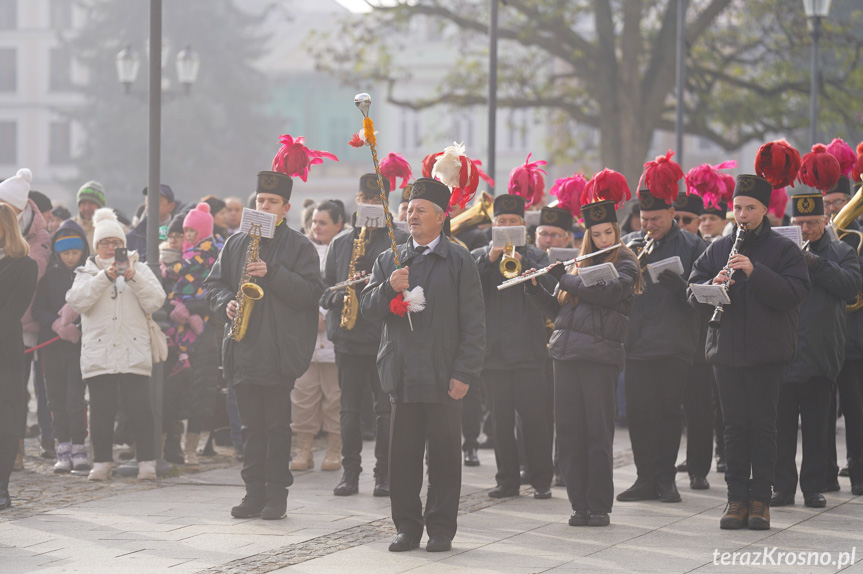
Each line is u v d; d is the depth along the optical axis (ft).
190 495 38.65
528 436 38.27
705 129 120.06
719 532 32.40
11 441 35.99
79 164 227.40
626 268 33.83
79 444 43.55
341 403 39.29
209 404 45.09
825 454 36.55
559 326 34.32
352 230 40.16
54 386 43.96
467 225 43.09
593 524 33.40
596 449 33.60
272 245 34.88
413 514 30.63
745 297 32.86
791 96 119.14
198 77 223.10
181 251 46.57
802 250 35.45
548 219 40.16
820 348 35.94
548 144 140.05
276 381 34.24
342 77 128.98
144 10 225.97
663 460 37.55
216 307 34.86
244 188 225.97
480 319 30.63
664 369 37.40
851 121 115.34
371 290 31.04
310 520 34.30
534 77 126.21
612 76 115.24
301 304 34.35
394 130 260.21
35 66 294.25
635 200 46.32
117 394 44.14
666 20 113.70
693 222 41.63
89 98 229.66
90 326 40.91
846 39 116.67
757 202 32.68
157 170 43.24
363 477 42.55
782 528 32.83
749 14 119.75
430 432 30.58
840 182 40.37
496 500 37.96
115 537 31.83
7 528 33.09
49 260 45.57
